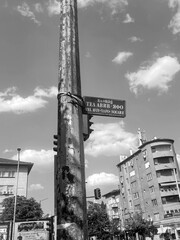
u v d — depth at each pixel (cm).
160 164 5216
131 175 6094
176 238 4441
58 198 346
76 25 468
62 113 394
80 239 321
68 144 371
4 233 2209
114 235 5472
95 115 513
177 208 4900
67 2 474
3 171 5153
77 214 331
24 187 5147
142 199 5578
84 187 361
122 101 542
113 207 6838
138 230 4734
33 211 3906
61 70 425
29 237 2180
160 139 5416
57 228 334
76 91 413
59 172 359
